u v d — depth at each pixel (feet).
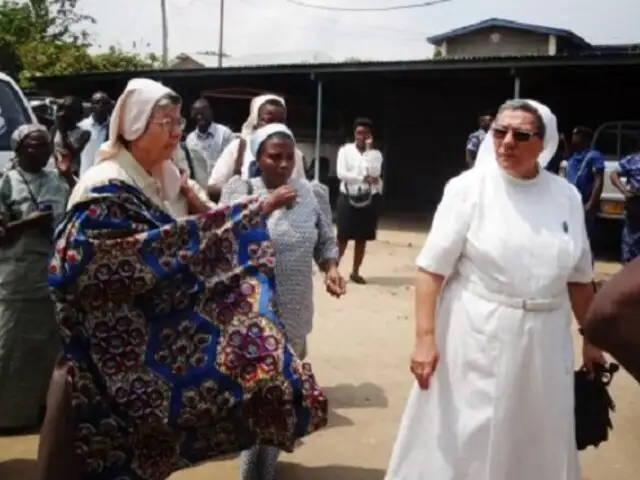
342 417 18.48
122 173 10.91
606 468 16.24
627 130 44.96
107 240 10.59
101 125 30.48
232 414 10.86
